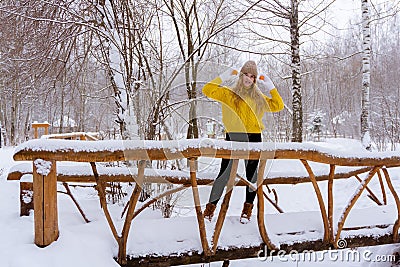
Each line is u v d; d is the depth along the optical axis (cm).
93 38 563
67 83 615
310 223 287
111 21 471
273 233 267
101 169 344
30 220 280
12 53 552
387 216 314
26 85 591
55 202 215
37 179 208
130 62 473
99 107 717
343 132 2069
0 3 521
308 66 1065
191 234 254
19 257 194
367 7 894
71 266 197
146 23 521
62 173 332
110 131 668
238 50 522
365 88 889
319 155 252
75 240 220
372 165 273
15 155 205
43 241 207
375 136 1186
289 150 243
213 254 243
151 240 243
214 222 275
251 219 290
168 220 272
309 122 2045
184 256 240
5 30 534
